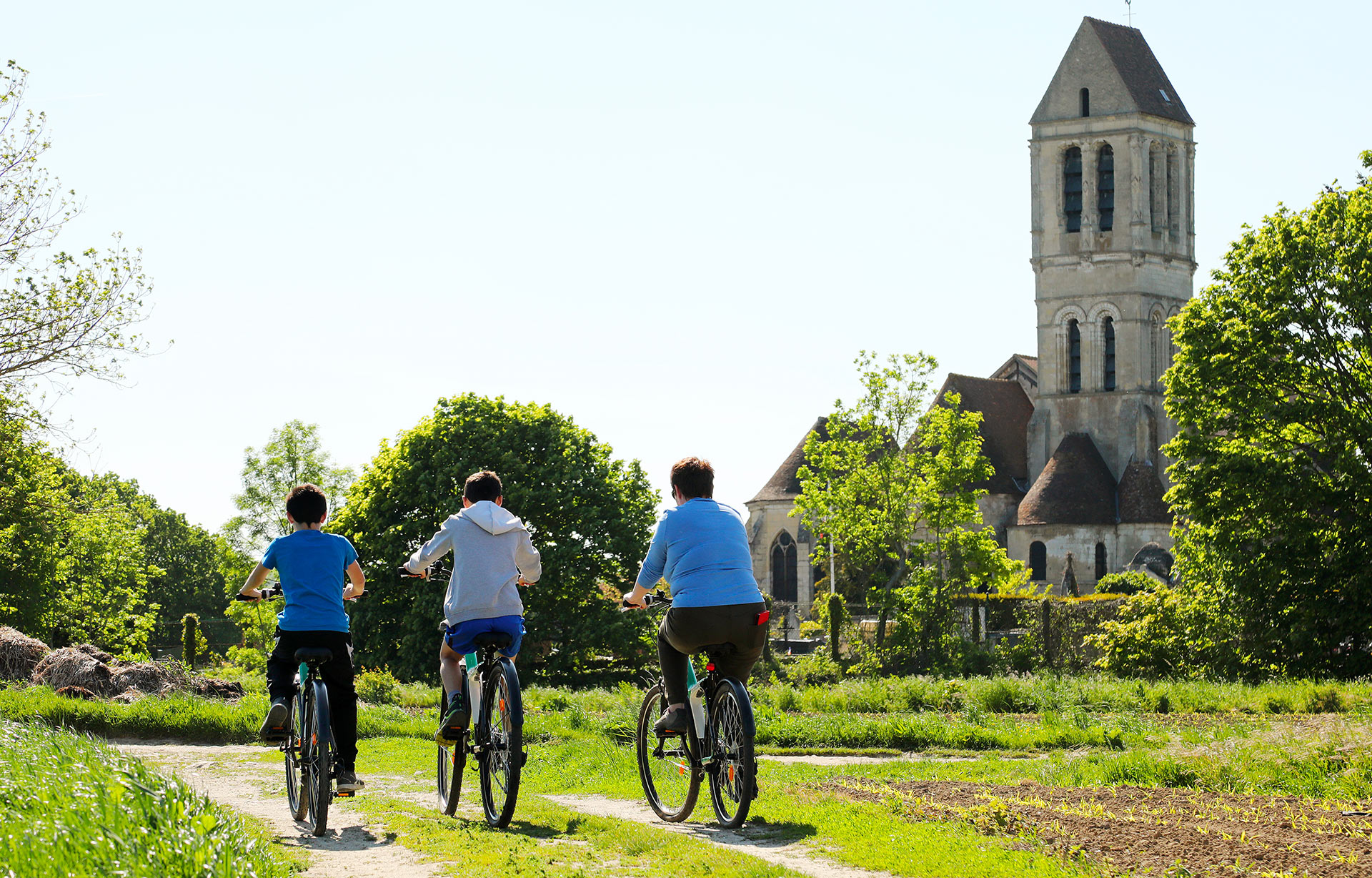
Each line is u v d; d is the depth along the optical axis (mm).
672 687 10570
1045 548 84062
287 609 10438
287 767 10891
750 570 10219
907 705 29406
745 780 9711
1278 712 27547
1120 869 8125
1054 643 50656
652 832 9258
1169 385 47156
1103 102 87438
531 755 18125
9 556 54062
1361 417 43562
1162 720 25969
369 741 20797
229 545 82312
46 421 40906
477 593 10406
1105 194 88375
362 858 8695
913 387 59812
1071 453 85875
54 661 25406
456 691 10688
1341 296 43844
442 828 9922
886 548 59406
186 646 42875
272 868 7242
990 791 12266
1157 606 45594
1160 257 87750
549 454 56812
